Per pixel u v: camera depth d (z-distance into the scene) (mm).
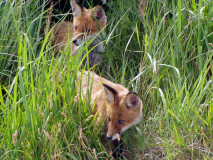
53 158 6738
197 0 11797
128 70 10945
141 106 8289
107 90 7984
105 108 8297
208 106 9273
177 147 8648
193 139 8727
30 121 7066
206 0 10664
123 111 8070
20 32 9914
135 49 11727
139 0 11648
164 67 10078
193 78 10172
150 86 9656
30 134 7117
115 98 8039
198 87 8852
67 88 7738
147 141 8984
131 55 11602
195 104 8914
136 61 11562
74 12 12172
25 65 7605
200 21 10000
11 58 10094
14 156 6945
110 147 8867
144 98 9844
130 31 12000
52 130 7242
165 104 8781
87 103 8078
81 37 11781
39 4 11828
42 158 6961
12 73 9992
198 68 10039
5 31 10195
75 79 7891
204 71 9398
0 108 7891
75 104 7836
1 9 10633
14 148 7020
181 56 10086
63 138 7406
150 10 11531
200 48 9547
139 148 8852
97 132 8055
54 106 7516
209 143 8336
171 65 10141
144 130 9195
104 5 13469
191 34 10164
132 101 8062
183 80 9938
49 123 7512
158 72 9844
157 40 10547
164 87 10055
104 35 12391
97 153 7891
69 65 7867
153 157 8664
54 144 7219
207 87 9086
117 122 8117
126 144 8805
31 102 7344
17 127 7164
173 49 10461
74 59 8148
